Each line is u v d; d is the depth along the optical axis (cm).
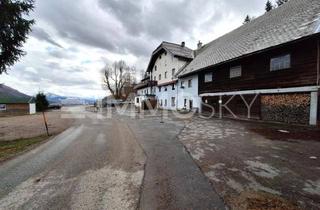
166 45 2933
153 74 3606
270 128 945
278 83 1112
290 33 1028
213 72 1719
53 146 671
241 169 416
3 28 761
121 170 423
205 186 338
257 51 1157
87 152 577
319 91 910
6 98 3744
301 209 265
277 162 458
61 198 306
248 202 284
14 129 1138
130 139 756
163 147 620
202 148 599
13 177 395
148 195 311
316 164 441
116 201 294
